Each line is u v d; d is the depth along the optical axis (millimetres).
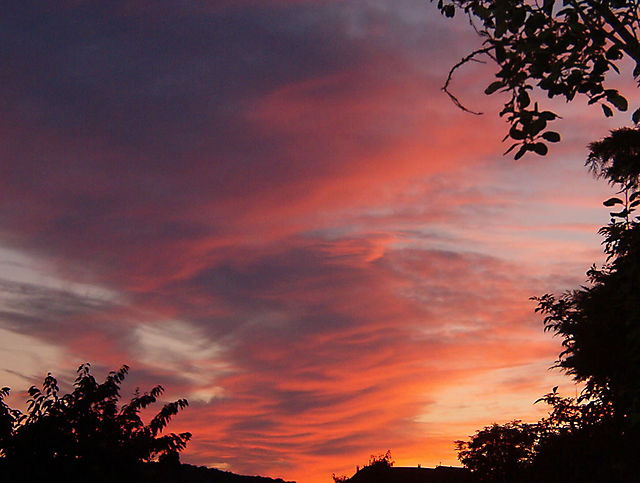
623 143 21422
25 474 20766
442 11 8422
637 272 12156
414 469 60906
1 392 21531
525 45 7516
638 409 12281
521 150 7574
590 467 22062
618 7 7598
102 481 21188
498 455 34812
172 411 22219
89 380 21875
